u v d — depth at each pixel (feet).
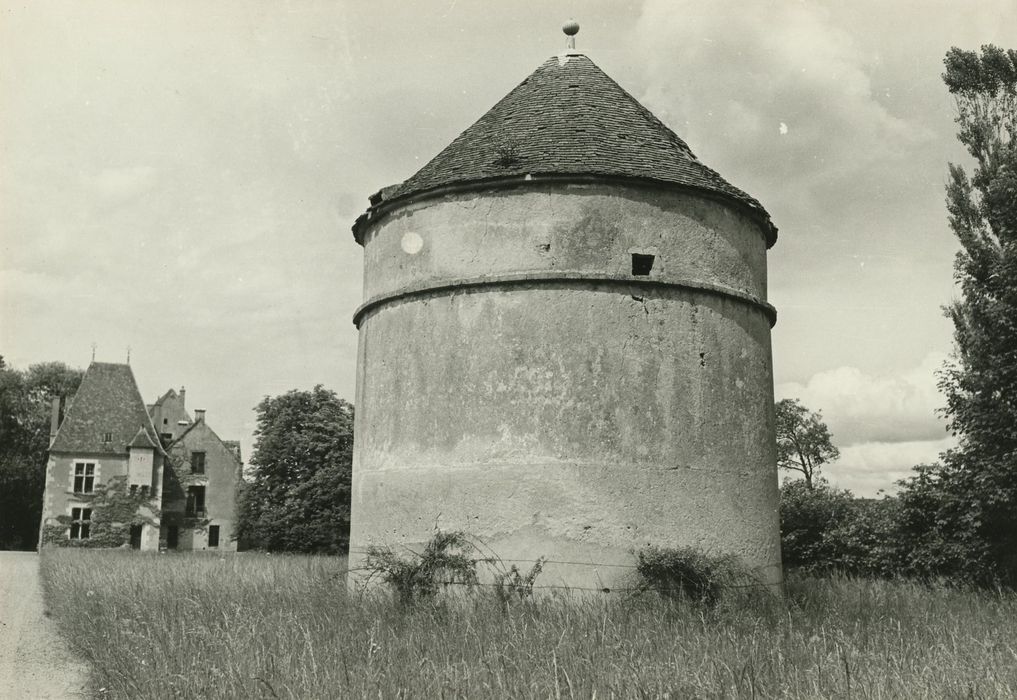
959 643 28.71
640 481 38.60
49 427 205.77
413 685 22.41
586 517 37.99
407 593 37.96
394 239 44.34
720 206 43.01
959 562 60.95
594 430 38.73
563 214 40.57
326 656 24.94
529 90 46.96
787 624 32.35
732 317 42.29
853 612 38.58
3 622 49.83
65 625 44.47
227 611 33.14
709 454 40.16
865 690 22.09
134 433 183.83
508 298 40.27
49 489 175.11
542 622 30.30
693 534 39.01
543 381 39.24
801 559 73.97
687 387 40.19
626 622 31.68
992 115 80.64
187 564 76.95
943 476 63.16
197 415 197.06
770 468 43.11
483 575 38.24
